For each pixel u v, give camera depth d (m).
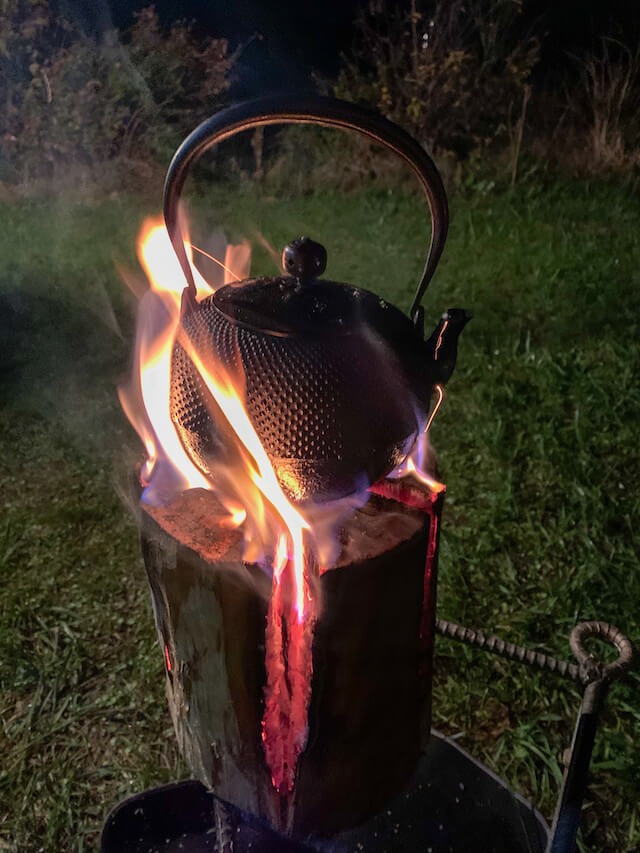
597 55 8.75
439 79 8.18
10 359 4.66
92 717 2.37
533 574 2.87
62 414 4.11
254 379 1.20
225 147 8.26
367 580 1.26
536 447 3.60
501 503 3.19
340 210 7.40
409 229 6.74
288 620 1.27
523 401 3.96
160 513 1.38
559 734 2.28
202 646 1.35
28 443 3.86
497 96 8.29
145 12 8.09
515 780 2.15
